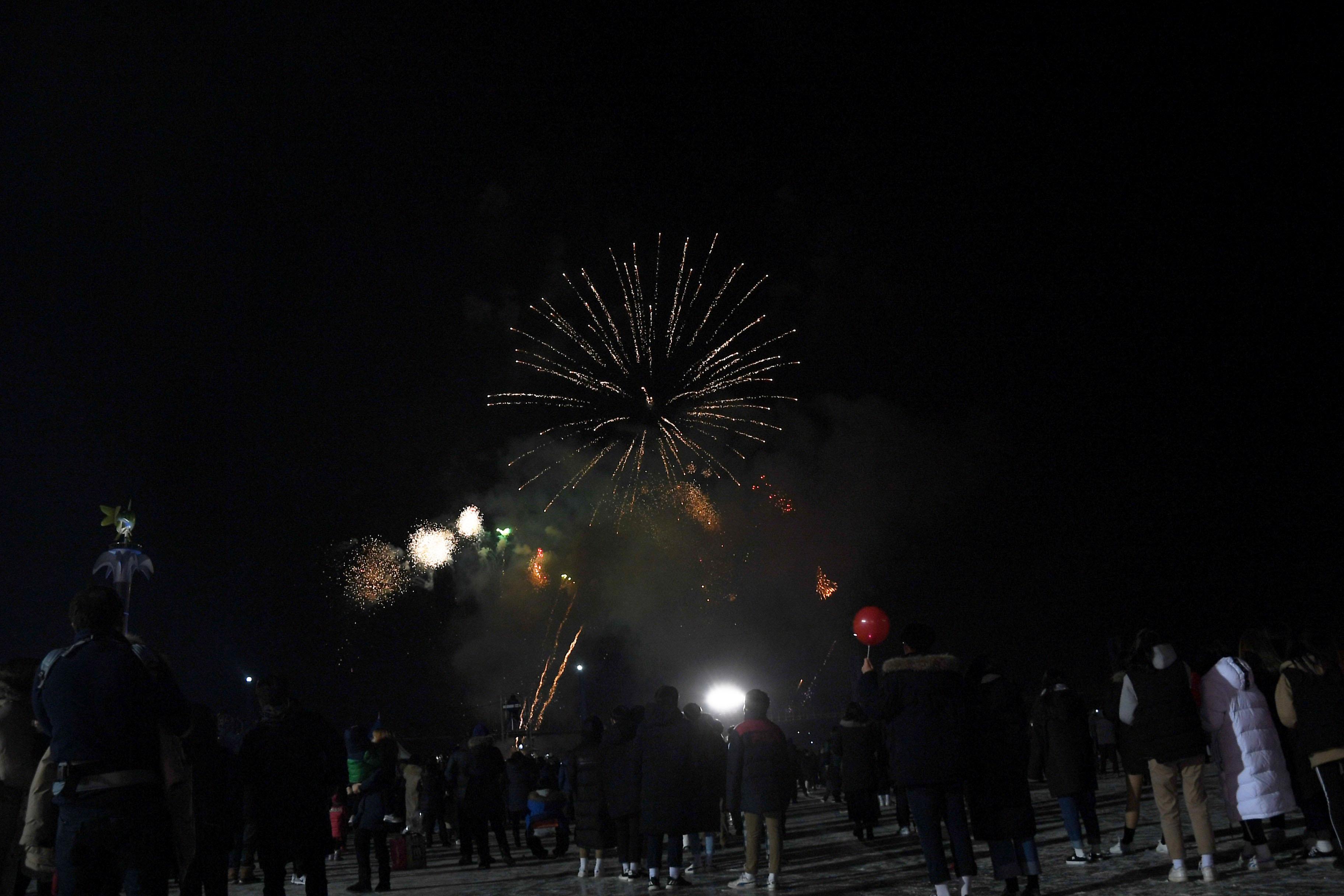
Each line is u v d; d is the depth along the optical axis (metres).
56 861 5.41
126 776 5.43
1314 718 9.20
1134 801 11.41
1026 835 9.23
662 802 12.09
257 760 8.70
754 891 11.42
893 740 9.06
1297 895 8.20
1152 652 9.49
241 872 16.09
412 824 17.45
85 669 5.52
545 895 12.34
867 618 10.35
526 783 20.02
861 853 14.38
